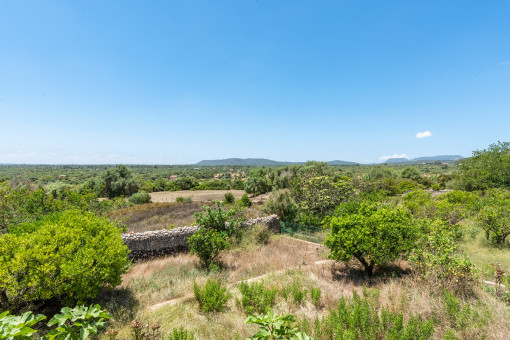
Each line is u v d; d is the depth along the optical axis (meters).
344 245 8.27
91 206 16.02
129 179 47.53
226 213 13.05
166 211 22.52
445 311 5.12
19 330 1.89
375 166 59.22
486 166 26.25
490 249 11.34
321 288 7.25
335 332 4.39
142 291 7.32
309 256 11.71
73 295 5.94
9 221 12.02
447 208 13.48
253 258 11.07
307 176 24.19
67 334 2.32
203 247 9.72
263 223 16.17
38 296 5.32
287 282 7.79
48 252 5.54
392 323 4.68
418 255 7.34
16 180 32.81
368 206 10.30
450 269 6.41
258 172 55.91
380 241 7.88
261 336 2.60
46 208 13.45
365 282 7.96
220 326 5.25
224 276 8.84
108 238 6.75
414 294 6.04
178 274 8.90
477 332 4.34
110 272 6.11
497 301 5.60
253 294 6.45
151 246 11.66
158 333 4.70
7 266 5.08
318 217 19.91
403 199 19.12
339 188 20.39
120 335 4.81
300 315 5.54
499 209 12.12
